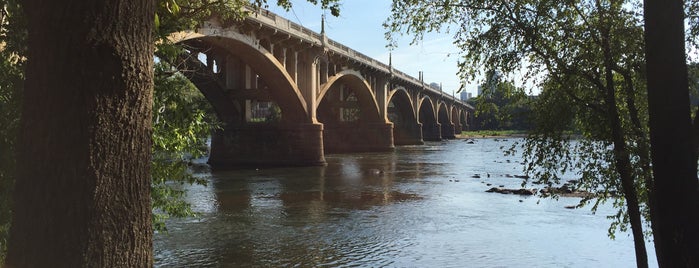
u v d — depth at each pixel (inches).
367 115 2498.8
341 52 1782.7
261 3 293.3
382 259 473.7
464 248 515.2
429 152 2443.4
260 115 2869.1
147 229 105.6
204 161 1793.8
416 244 533.0
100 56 94.5
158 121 259.9
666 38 176.9
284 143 1604.3
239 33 1109.1
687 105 178.5
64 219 92.9
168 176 269.6
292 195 923.4
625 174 259.6
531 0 276.1
